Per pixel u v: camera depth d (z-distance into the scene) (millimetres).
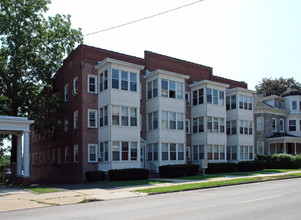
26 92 30781
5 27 28578
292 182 21297
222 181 21141
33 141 41656
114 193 16609
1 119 22000
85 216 10141
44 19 31734
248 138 36531
